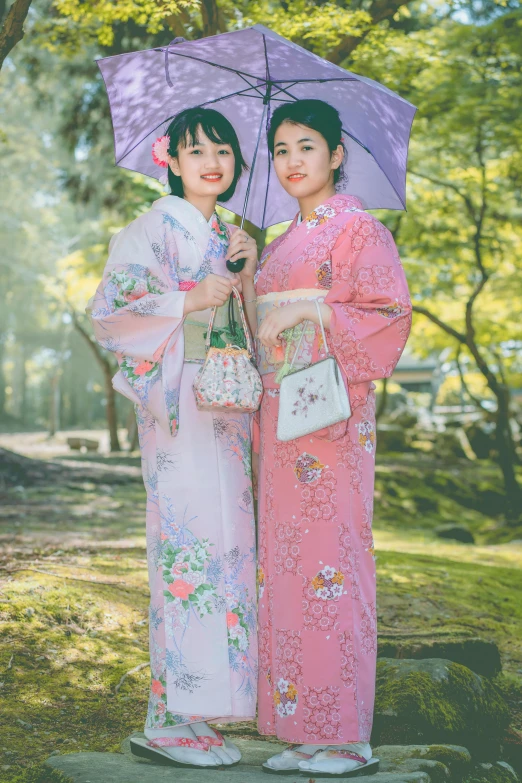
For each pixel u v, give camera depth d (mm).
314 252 2881
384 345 2781
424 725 3426
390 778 2633
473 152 11914
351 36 6961
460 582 6266
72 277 20031
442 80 9586
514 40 8938
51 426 34188
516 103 9742
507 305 17547
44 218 37938
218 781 2551
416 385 40000
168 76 3240
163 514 2842
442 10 10000
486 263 15078
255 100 3381
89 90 13422
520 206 14844
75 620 4109
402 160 3283
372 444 2941
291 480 2850
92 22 8164
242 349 2914
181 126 2982
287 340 2914
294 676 2771
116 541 7199
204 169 2982
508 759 3561
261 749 3107
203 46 3152
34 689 3434
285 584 2824
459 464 20953
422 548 9430
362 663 2783
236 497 2904
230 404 2834
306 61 3098
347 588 2773
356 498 2838
